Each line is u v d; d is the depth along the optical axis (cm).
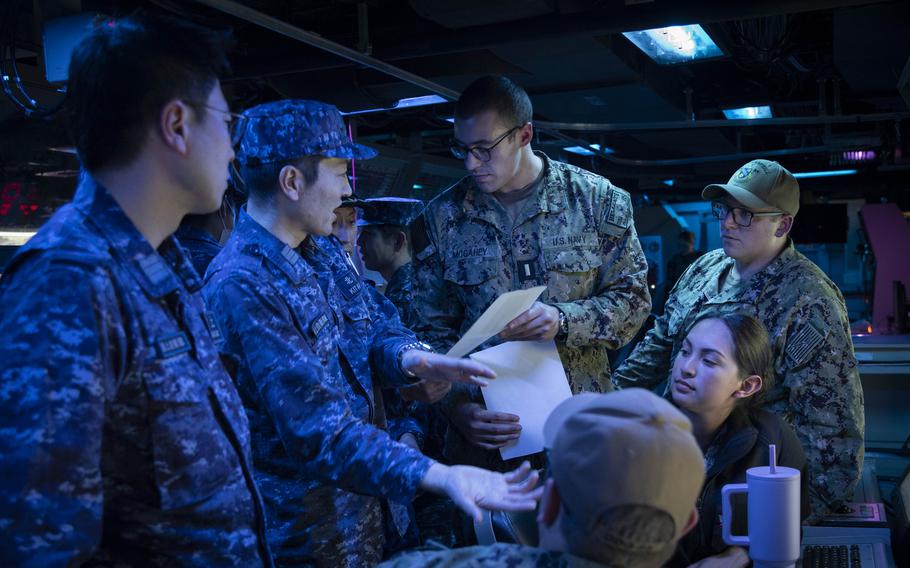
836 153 684
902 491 235
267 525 169
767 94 599
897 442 455
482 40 348
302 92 429
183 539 117
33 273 104
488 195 239
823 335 234
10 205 307
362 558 178
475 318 238
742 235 250
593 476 94
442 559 110
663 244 1190
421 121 634
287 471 168
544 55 408
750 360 192
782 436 193
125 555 116
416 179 665
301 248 189
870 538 210
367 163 587
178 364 117
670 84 538
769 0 307
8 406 96
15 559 94
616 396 103
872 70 453
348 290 198
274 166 167
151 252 117
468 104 215
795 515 148
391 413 229
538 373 215
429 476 142
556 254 232
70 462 98
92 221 112
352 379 184
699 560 183
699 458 98
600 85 481
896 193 1020
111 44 113
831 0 302
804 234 991
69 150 312
